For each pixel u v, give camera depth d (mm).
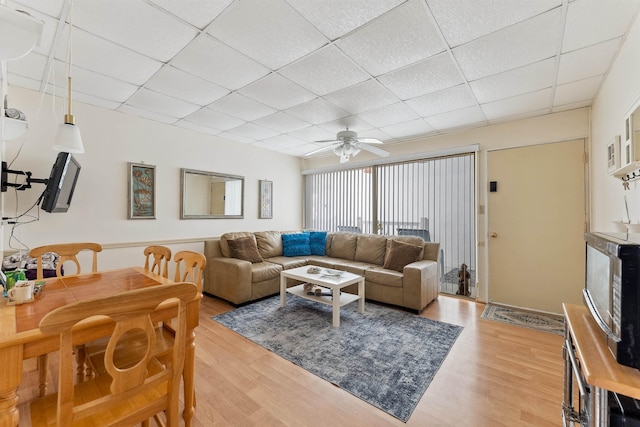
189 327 1485
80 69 2381
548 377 2025
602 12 1657
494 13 1677
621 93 2016
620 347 865
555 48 2023
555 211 3291
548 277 3332
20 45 1139
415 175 4465
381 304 3656
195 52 2123
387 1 1591
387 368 2141
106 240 3275
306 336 2680
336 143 3928
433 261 3816
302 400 1779
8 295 1376
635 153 1719
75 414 924
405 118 3484
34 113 2797
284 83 2598
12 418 1008
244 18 1745
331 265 4199
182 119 3619
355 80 2525
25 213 2754
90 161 3160
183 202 3957
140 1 1610
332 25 1801
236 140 4621
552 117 3301
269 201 5234
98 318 1195
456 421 1604
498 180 3658
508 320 3107
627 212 2010
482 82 2547
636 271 844
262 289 3770
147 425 1374
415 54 2115
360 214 5113
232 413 1658
